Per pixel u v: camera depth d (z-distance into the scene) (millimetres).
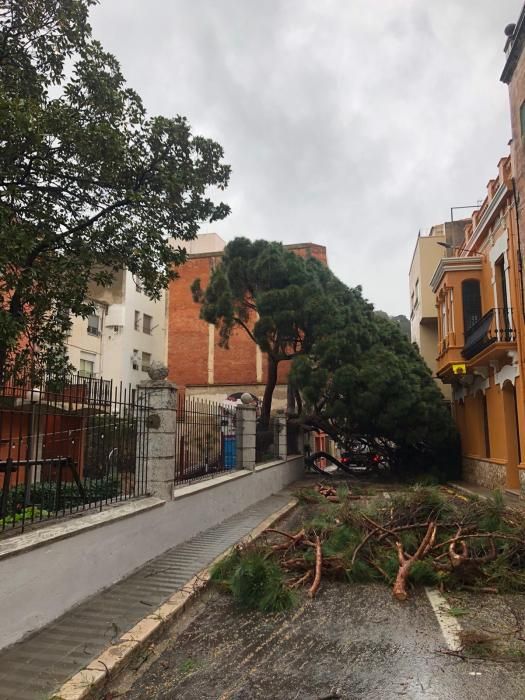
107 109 8570
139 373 41906
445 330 20938
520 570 6816
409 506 8258
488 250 18078
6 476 5387
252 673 4391
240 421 13984
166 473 8297
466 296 19312
